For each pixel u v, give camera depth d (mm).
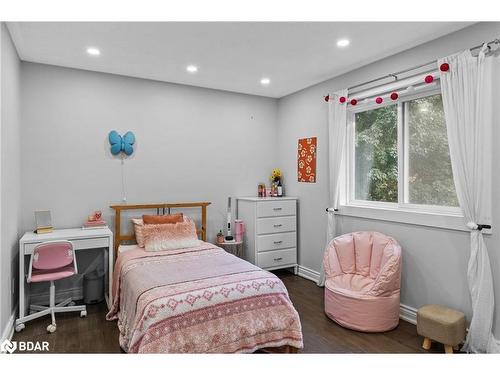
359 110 3764
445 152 2936
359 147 3877
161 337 2078
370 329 2811
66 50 3127
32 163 3445
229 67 3623
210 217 4535
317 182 4270
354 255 3412
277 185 4832
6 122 2551
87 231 3406
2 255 2418
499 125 2414
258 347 2348
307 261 4445
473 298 2490
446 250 2791
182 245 3539
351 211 3721
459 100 2604
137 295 2344
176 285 2387
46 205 3518
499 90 2412
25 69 3406
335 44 2994
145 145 4055
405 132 3281
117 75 3879
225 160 4633
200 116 4430
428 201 3084
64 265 3004
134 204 3990
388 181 3506
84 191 3713
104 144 3811
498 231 2420
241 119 4754
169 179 4223
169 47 3064
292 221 4520
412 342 2656
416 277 3039
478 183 2492
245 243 4496
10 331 2693
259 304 2424
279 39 2891
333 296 3035
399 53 3184
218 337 2225
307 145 4438
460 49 2674
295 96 4656
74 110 3648
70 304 3500
